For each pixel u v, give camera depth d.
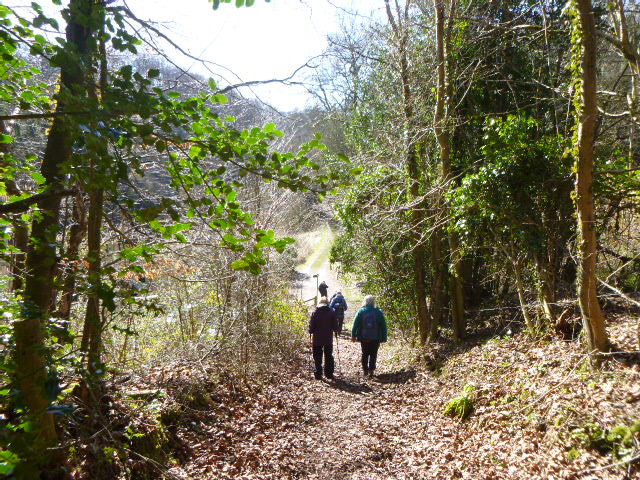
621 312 6.92
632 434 4.26
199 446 5.23
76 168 2.34
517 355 7.24
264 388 7.99
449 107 9.51
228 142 2.85
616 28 7.32
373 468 5.53
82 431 3.65
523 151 7.32
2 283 3.58
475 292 11.55
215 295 8.49
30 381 2.48
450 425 6.51
